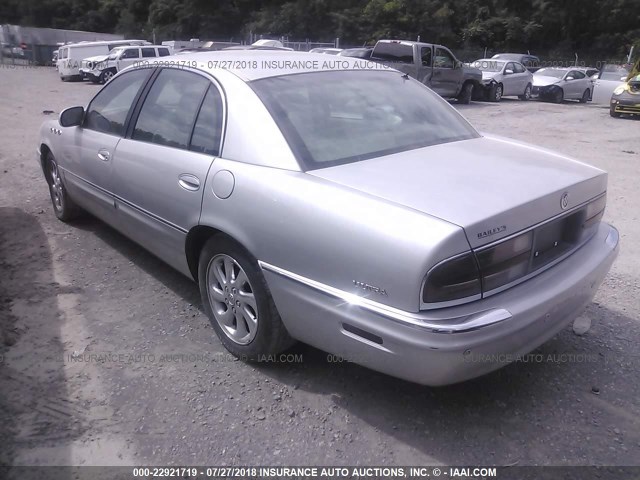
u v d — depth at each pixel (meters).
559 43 47.66
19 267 4.45
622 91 15.95
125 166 3.86
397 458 2.62
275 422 2.82
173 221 3.45
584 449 2.68
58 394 2.98
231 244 3.10
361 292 2.50
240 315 3.20
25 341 3.44
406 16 44.25
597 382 3.16
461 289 2.40
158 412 2.87
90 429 2.75
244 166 3.00
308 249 2.65
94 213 4.65
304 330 2.83
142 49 25.50
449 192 2.62
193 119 3.43
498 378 3.19
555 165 3.15
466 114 16.62
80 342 3.45
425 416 2.88
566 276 2.81
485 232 2.42
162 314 3.79
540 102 21.89
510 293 2.57
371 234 2.44
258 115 3.09
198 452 2.63
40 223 5.40
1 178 7.08
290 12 43.97
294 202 2.71
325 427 2.79
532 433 2.77
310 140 3.01
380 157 3.04
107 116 4.26
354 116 3.31
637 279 4.48
